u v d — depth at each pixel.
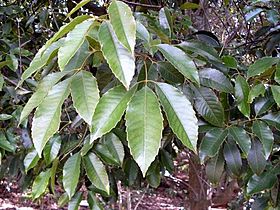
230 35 1.47
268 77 0.88
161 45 0.65
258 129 0.85
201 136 0.96
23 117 0.59
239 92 0.82
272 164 0.98
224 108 0.93
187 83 0.82
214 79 0.83
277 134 0.99
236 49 1.33
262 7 1.18
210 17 1.71
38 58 0.61
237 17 1.61
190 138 0.54
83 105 0.56
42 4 1.70
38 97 0.59
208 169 0.98
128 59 0.52
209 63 0.89
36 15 1.57
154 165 1.18
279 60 0.80
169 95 0.56
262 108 0.87
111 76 0.88
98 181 0.82
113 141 0.89
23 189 1.43
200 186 2.17
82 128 1.08
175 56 0.64
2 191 4.28
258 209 1.07
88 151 0.84
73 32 0.54
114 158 0.88
